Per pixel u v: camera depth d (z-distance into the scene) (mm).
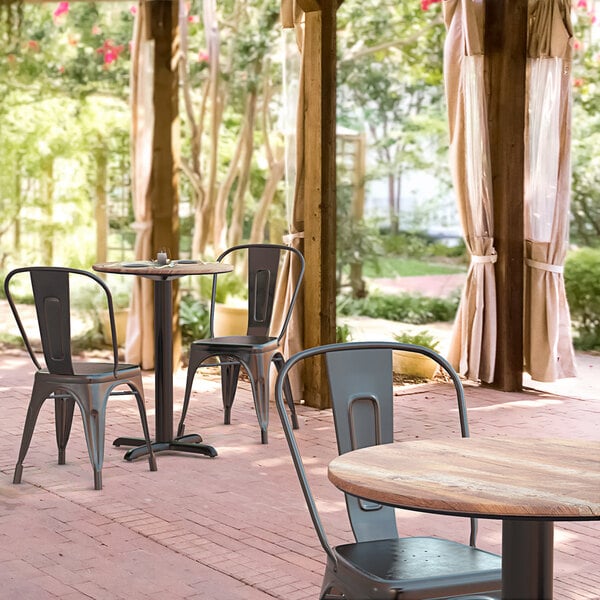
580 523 4340
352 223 11781
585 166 10398
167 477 4938
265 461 5254
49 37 10008
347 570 2391
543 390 7332
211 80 9812
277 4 10258
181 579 3602
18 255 10234
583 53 10594
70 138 10133
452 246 12008
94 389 4715
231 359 6039
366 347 2752
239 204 10266
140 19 7715
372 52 11664
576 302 9617
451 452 2309
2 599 3387
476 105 7074
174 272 5148
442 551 2529
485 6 7188
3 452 5371
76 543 3967
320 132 6438
